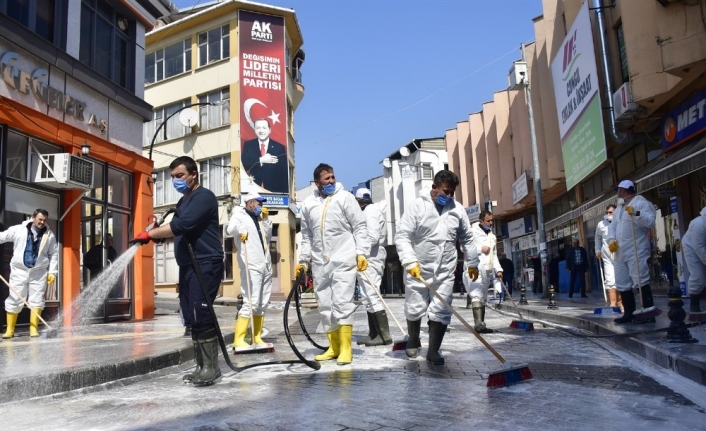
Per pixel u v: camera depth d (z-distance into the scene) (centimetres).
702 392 404
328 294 580
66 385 459
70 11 1129
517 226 3039
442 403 385
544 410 363
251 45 2547
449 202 562
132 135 1327
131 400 425
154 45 2794
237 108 2509
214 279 488
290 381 473
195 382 471
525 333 827
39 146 1024
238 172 2481
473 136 3284
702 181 1251
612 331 706
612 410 362
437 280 558
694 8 1042
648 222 776
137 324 1123
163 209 2647
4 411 399
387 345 697
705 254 794
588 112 1498
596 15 1491
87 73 1145
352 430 324
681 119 1235
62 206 1085
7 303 848
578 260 1731
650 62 1197
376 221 727
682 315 570
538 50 2073
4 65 926
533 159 1930
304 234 612
